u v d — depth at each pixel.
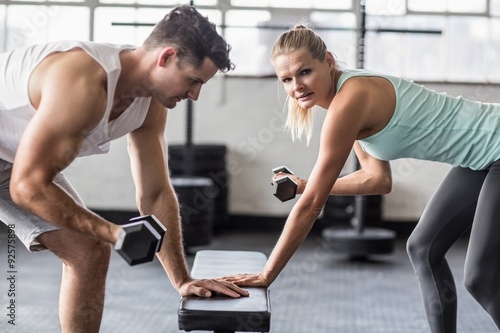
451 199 2.76
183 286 2.28
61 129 1.93
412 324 4.15
